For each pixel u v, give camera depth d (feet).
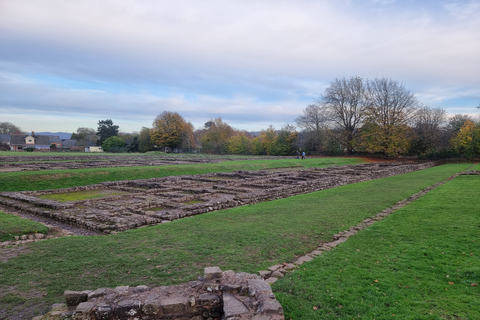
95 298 17.04
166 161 153.89
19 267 25.53
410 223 37.37
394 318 16.99
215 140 325.01
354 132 216.33
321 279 22.12
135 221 40.73
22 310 18.95
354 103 208.74
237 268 24.79
